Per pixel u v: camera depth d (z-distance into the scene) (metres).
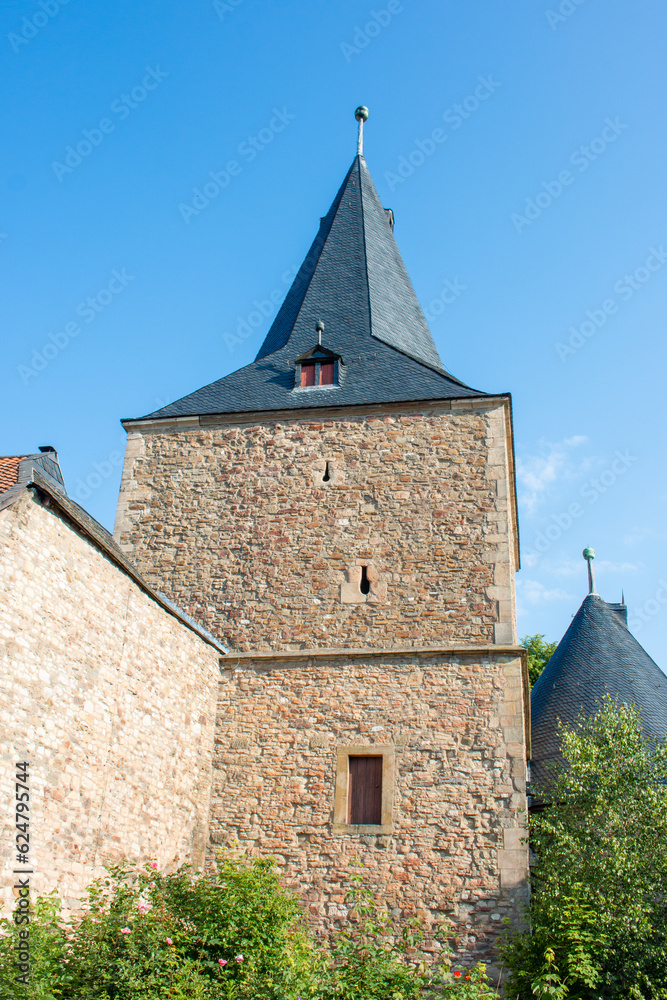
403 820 12.88
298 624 14.50
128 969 8.58
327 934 12.36
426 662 13.87
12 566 9.56
